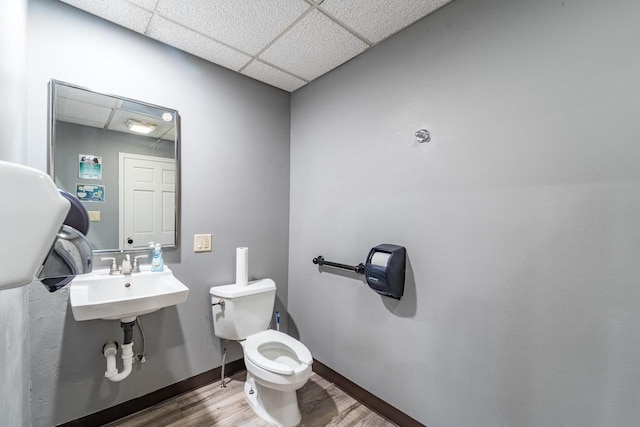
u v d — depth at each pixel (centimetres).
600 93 101
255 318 196
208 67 196
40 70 139
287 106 242
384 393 171
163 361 179
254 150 221
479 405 131
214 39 171
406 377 160
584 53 105
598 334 102
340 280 200
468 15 136
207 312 198
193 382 192
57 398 144
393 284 156
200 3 142
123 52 163
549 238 112
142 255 171
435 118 148
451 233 142
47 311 141
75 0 141
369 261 165
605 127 100
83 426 152
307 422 165
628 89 96
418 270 155
